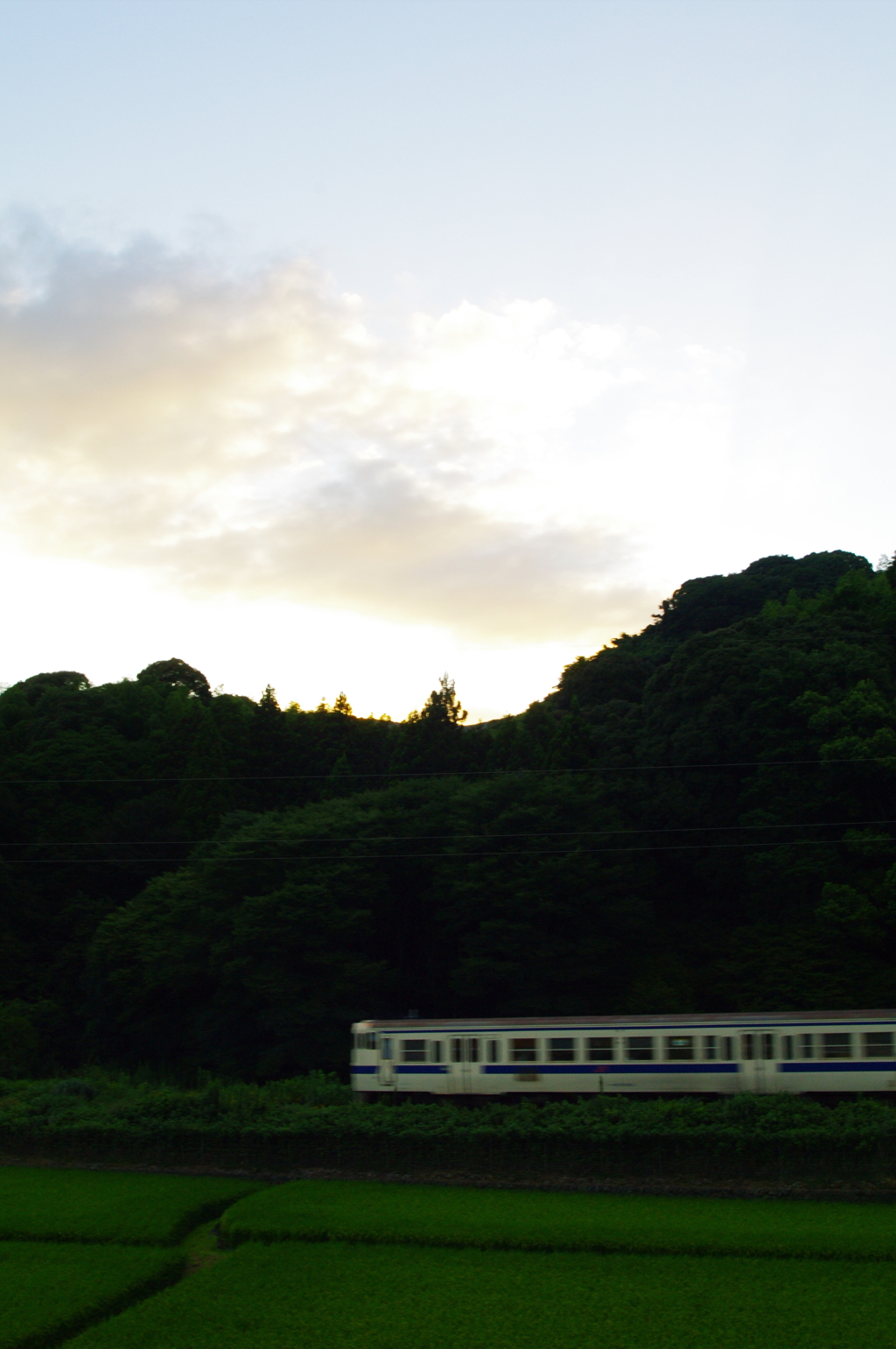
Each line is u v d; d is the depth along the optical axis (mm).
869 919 55250
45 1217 26516
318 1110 34156
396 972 57656
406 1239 24484
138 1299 21938
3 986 67125
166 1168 32781
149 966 58906
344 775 84875
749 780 65688
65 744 87438
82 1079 48375
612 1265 22812
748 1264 22703
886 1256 22844
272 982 54031
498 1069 41406
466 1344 18984
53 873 76562
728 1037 39594
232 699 104125
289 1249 24125
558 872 56438
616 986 57469
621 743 77125
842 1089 38406
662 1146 29531
